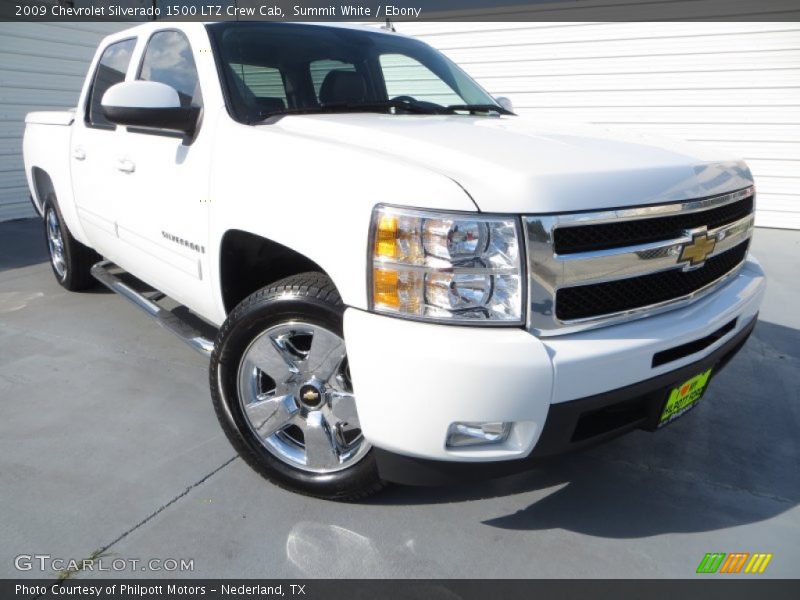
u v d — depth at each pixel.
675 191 1.86
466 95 3.18
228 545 1.94
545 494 2.28
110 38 3.53
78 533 1.97
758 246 6.49
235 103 2.36
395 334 1.63
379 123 2.22
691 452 2.61
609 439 1.88
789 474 2.46
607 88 7.67
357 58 2.95
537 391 1.60
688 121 7.42
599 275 1.71
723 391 3.20
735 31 6.92
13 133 7.19
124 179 2.96
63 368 3.19
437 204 1.61
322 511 2.12
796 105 6.89
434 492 2.25
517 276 1.62
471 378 1.57
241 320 2.08
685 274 1.96
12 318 3.92
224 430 2.24
